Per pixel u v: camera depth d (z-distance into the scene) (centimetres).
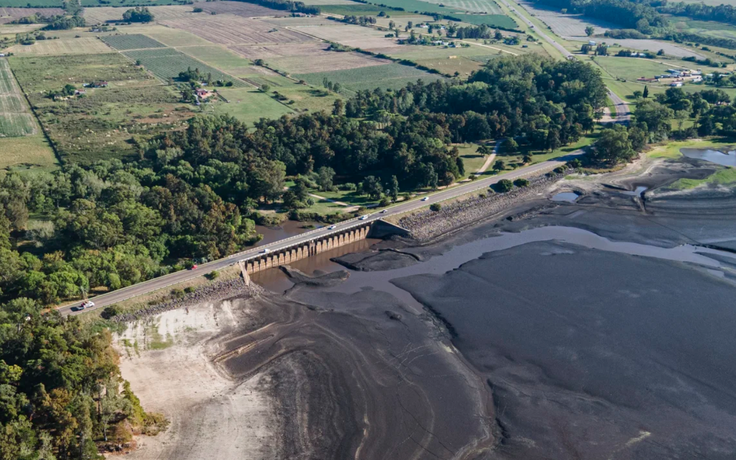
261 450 13762
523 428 14650
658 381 16150
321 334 17938
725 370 16550
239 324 18338
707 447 14088
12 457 12025
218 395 15388
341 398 15425
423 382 16100
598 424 14775
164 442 13812
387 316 18938
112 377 14612
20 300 16612
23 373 13950
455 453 13900
